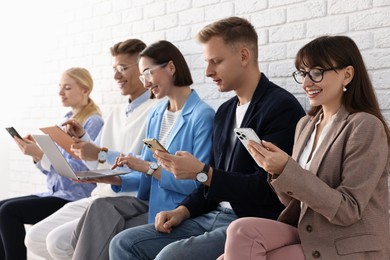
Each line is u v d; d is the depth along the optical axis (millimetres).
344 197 1493
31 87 4090
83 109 3279
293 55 2465
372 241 1517
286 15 2492
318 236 1550
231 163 2088
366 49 2188
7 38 4215
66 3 3814
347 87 1681
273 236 1592
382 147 1537
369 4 2180
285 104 2014
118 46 2863
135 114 2838
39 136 2381
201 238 1901
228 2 2758
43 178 3943
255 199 1938
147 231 2039
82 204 2844
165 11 3109
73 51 3762
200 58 2912
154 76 2480
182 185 2291
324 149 1621
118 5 3422
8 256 2883
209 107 2420
